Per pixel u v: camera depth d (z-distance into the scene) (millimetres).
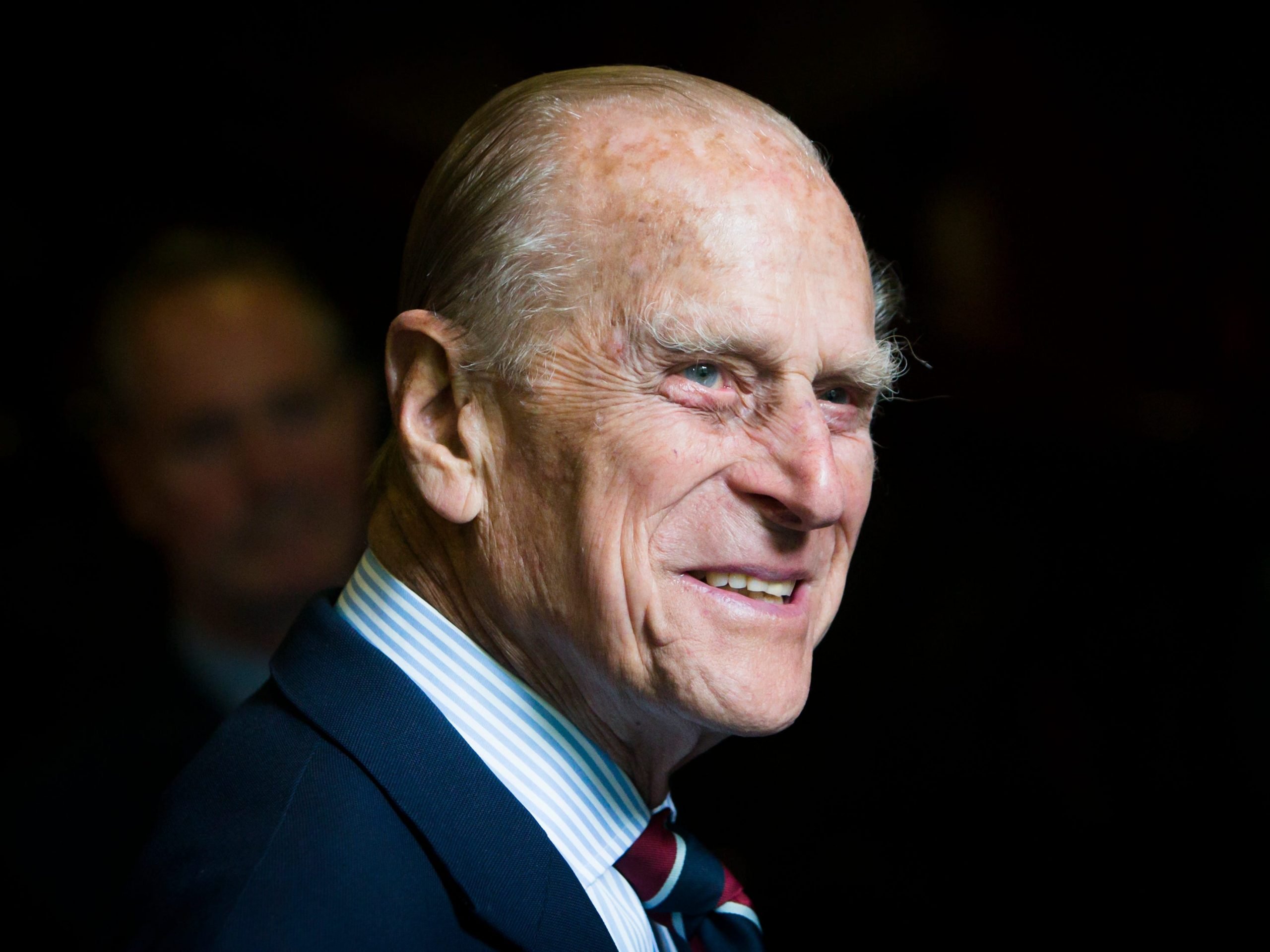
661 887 3561
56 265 9023
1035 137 11047
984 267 11016
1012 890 9148
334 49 10336
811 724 9758
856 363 3352
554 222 3188
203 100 9688
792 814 9492
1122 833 9156
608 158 3201
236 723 3371
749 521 3205
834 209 3357
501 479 3277
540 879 3066
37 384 8461
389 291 10438
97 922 5398
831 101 11305
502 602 3309
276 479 6113
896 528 10391
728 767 9570
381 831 2967
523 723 3383
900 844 9391
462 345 3279
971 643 9945
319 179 10203
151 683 5918
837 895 9203
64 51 9219
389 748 3086
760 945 3816
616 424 3145
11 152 9016
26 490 8234
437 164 3508
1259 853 8828
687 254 3123
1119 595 9977
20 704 7969
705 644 3215
